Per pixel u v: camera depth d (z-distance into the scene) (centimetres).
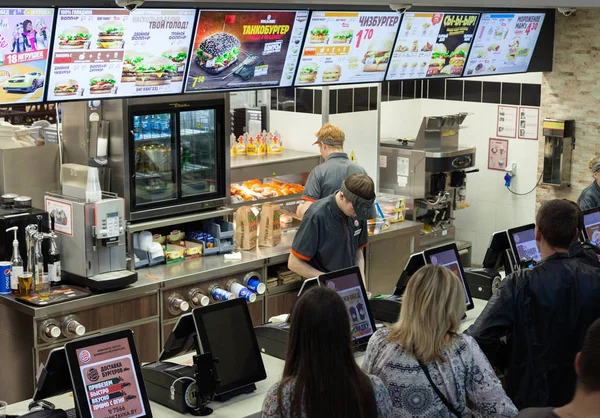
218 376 362
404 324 297
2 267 518
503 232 514
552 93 777
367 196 504
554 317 346
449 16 659
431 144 761
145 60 514
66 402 361
